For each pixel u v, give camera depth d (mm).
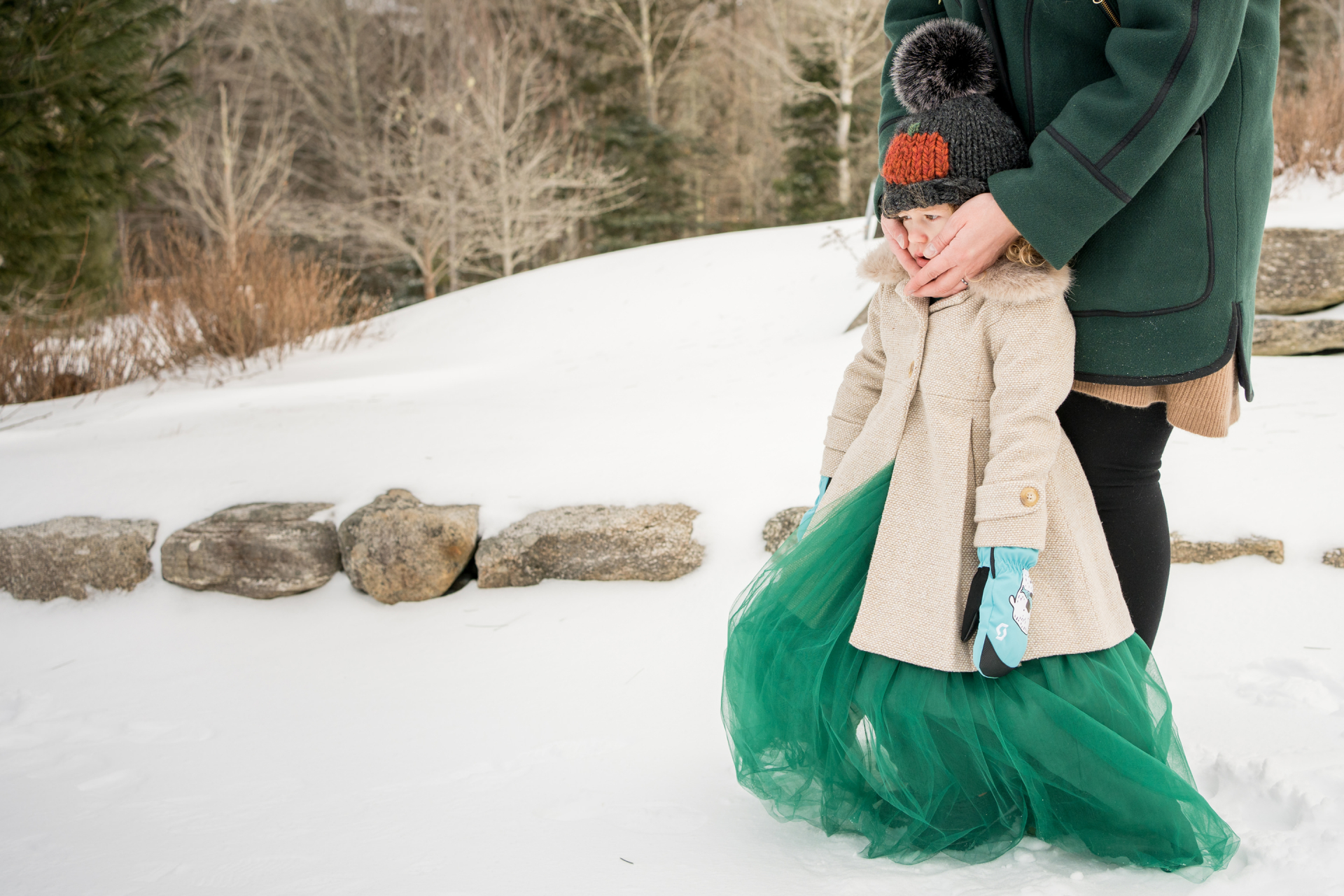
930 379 1703
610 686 2525
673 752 2115
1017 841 1617
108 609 3410
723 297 7715
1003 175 1586
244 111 21750
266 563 3369
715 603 2957
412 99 19531
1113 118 1513
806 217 19297
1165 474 3062
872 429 1812
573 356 7094
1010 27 1713
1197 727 2053
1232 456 3131
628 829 1743
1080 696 1567
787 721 1737
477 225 18844
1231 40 1501
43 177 8125
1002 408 1601
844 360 4871
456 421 4328
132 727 2447
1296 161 7449
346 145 21906
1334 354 4742
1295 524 2789
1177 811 1516
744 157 28031
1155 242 1613
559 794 1916
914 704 1606
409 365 7512
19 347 7051
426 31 22562
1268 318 4844
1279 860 1482
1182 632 2514
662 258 9070
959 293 1685
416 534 3262
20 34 7898
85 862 1671
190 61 9875
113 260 9844
